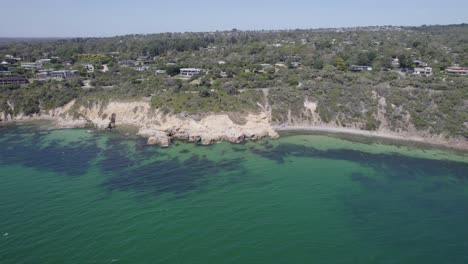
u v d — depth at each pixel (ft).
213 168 224.12
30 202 171.53
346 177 211.20
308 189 192.85
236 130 293.64
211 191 188.44
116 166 224.33
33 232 144.87
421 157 249.96
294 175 213.87
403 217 161.58
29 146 268.00
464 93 316.19
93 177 204.85
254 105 337.11
